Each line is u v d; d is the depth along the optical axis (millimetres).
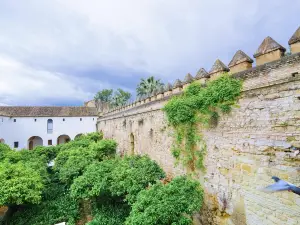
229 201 7551
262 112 6418
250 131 6805
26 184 11266
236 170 7309
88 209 13625
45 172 16062
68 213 12703
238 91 7285
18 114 32312
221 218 7898
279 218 5789
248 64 7535
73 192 11078
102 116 32375
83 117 35406
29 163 15570
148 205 7238
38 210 13039
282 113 5824
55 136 34000
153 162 12062
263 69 6457
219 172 8094
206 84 8945
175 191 7648
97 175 11141
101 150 17578
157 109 13391
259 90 6543
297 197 5367
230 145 7609
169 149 11805
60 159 17906
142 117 16094
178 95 10914
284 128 5762
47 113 34312
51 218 12148
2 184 10828
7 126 30797
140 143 16375
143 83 40188
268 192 6125
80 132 35062
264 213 6215
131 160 12984
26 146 32375
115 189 10086
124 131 20594
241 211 7023
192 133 9750
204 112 8828
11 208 13086
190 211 7289
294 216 5426
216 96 8070
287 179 5629
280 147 5840
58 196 15031
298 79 5422
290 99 5629
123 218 11242
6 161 14094
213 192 8367
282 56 6383
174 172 11242
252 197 6633
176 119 10312
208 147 8758
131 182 10070
